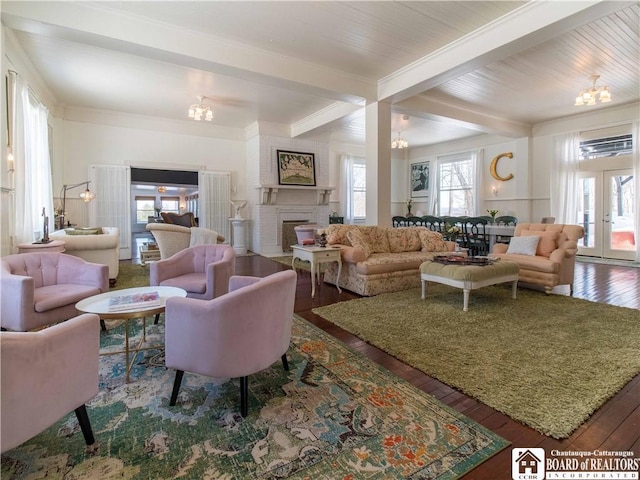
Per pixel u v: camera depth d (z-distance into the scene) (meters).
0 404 1.22
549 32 3.37
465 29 3.80
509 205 8.49
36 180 4.68
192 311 1.79
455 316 3.38
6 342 1.23
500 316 3.37
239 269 6.14
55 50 4.30
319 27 3.75
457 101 6.31
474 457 1.49
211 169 8.16
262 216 8.06
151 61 4.63
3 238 3.33
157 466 1.44
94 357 1.62
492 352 2.54
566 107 6.74
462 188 9.68
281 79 4.45
